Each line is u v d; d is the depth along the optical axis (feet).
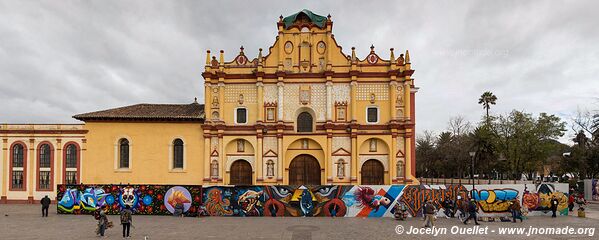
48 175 145.48
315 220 97.66
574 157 225.56
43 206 105.81
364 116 145.79
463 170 295.69
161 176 144.56
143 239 71.72
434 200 105.91
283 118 145.89
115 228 84.89
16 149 147.13
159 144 145.69
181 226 87.40
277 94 146.82
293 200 106.73
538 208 108.17
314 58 148.36
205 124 143.84
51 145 146.10
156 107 159.22
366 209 105.81
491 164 257.75
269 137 145.79
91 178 144.46
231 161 146.00
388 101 146.10
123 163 146.51
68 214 110.83
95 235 75.87
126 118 145.07
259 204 107.14
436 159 300.61
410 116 144.77
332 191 106.73
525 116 231.30
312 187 107.04
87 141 145.69
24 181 145.28
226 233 77.82
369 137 143.95
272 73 147.54
